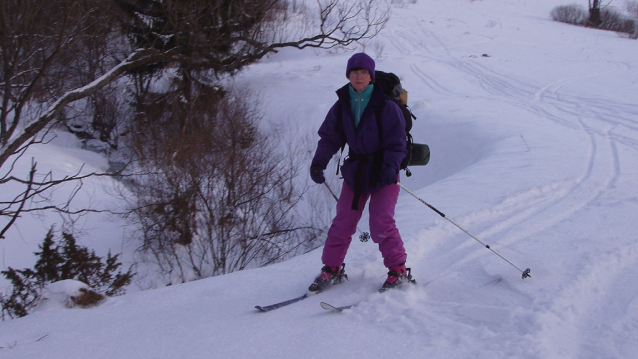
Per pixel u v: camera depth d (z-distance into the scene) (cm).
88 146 1541
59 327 344
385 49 2627
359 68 314
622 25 3512
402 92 344
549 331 264
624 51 2622
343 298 339
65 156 1301
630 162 761
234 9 1155
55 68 876
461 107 1434
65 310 378
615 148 874
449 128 1239
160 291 404
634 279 338
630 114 1243
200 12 1025
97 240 845
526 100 1549
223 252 770
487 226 488
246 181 828
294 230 855
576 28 3500
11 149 394
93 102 1570
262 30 1418
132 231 880
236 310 339
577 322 283
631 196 559
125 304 382
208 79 1566
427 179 1149
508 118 1248
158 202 807
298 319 310
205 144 881
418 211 553
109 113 1577
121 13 1384
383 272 381
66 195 988
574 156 815
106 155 1502
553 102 1482
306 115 1645
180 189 809
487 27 3269
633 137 981
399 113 322
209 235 784
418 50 2630
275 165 926
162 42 1369
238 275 418
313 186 1081
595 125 1134
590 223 470
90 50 1298
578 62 2281
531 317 277
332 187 1091
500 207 548
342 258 356
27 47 434
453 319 294
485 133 1114
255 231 809
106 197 1014
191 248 814
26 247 799
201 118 1329
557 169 726
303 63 2364
